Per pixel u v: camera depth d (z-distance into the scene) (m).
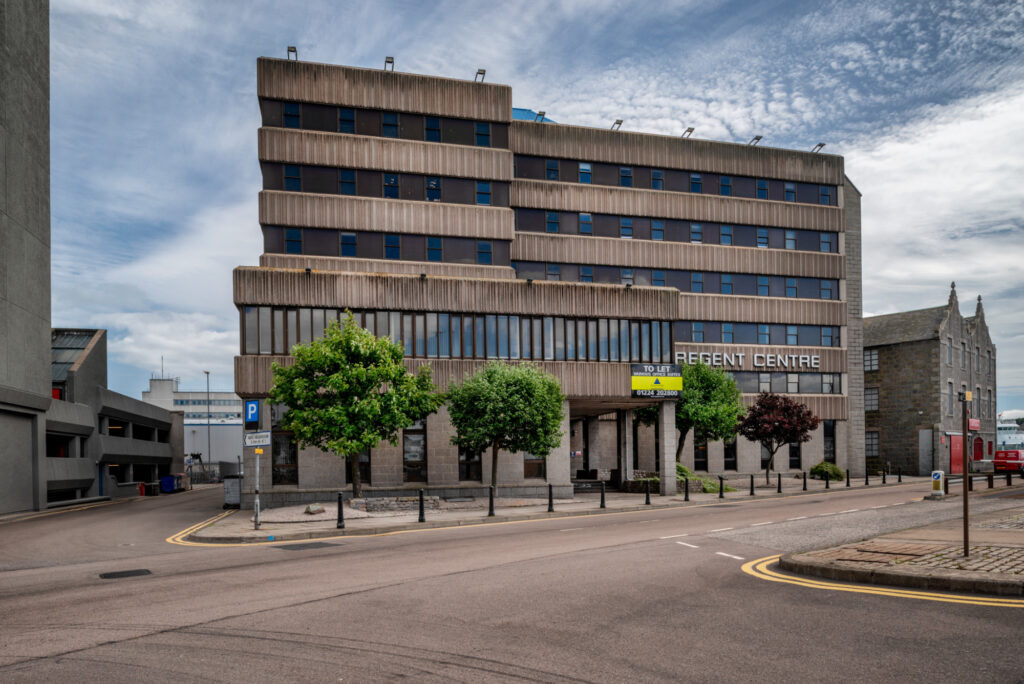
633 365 31.91
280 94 34.09
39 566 13.79
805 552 11.67
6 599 9.73
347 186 34.72
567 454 31.22
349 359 25.03
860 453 47.88
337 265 33.81
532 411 26.56
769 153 47.31
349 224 34.28
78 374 41.66
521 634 7.03
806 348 46.97
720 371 38.75
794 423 36.97
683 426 37.56
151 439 60.62
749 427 38.31
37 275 32.47
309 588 9.88
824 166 48.59
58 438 41.66
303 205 33.81
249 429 19.61
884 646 6.29
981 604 7.82
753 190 47.06
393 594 9.23
